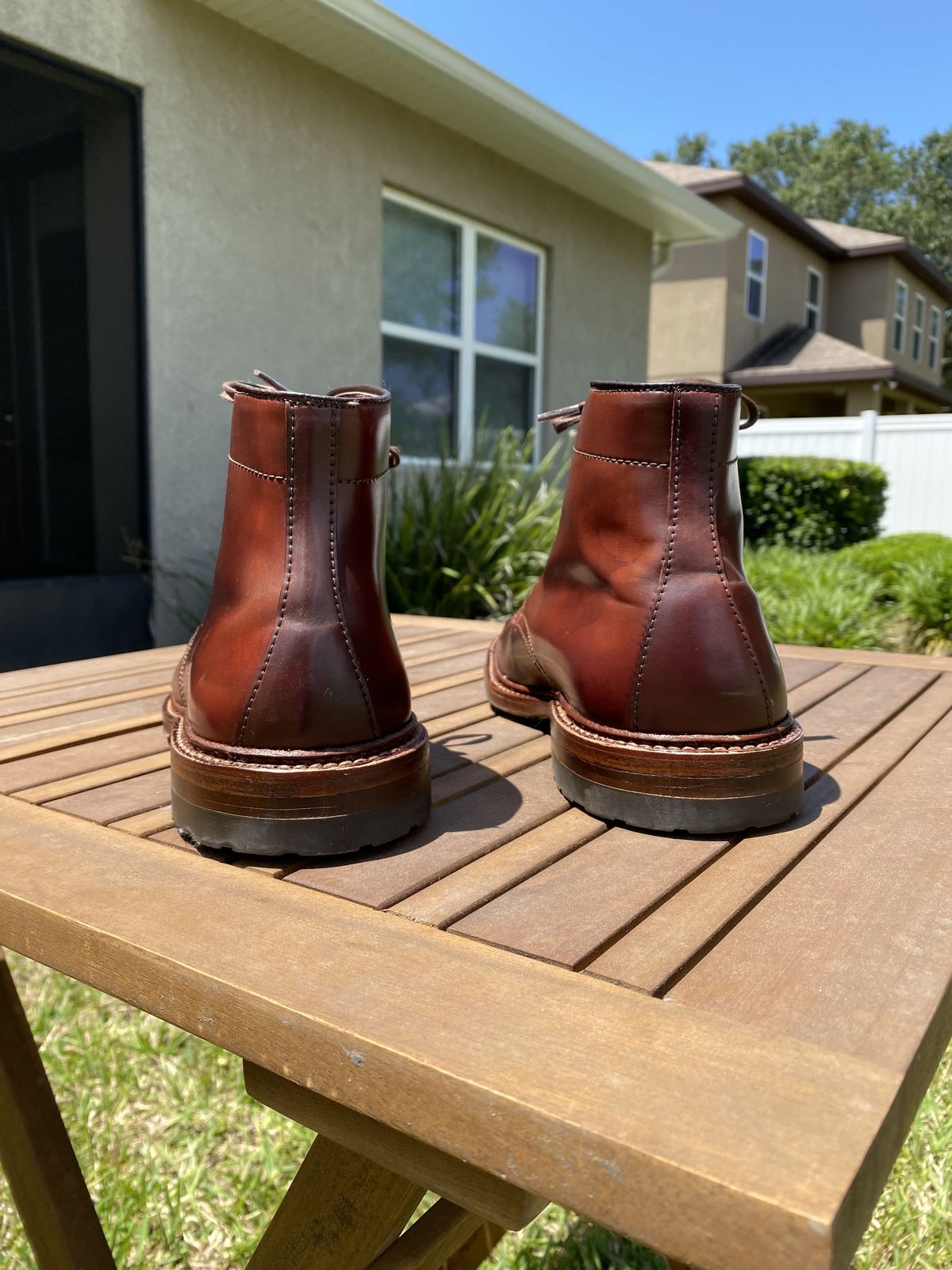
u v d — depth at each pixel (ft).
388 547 11.86
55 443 11.94
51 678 4.65
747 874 2.17
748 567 14.82
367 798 2.22
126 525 11.36
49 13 9.53
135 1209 3.85
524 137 14.92
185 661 2.97
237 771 2.17
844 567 14.96
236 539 2.32
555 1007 1.57
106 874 2.15
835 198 92.58
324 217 12.82
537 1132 1.30
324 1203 2.05
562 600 2.84
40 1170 2.79
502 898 2.04
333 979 1.66
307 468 2.23
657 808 2.40
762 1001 1.60
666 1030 1.50
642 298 20.04
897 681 4.61
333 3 11.00
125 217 10.76
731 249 36.22
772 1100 1.31
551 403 17.56
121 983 1.83
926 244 89.20
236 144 11.59
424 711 3.89
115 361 11.14
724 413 2.49
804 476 21.62
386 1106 1.45
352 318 13.41
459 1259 3.01
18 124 10.75
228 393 2.39
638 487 2.51
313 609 2.22
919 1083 1.48
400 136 13.84
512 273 16.76
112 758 3.22
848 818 2.59
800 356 38.86
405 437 14.89
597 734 2.53
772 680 2.46
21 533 12.53
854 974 1.70
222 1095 4.62
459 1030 1.49
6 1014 2.82
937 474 24.36
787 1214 1.10
